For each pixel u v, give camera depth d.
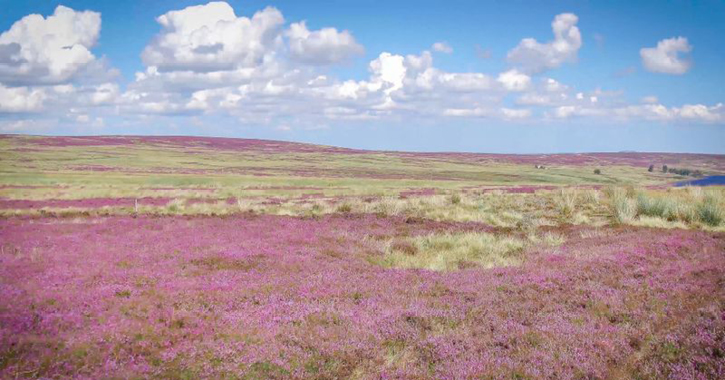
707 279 13.62
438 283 14.07
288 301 12.05
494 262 17.77
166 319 10.56
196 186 64.00
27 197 44.06
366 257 18.58
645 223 27.11
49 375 7.92
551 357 8.53
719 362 7.89
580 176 154.12
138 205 38.25
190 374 8.16
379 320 10.55
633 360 8.53
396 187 71.06
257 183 72.94
